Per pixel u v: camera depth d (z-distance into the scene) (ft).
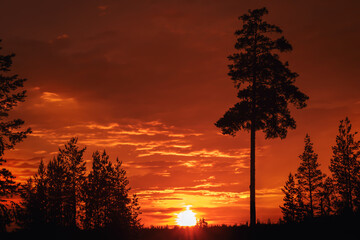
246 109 109.81
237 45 112.47
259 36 110.73
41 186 134.92
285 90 109.81
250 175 108.88
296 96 109.40
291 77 111.34
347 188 157.89
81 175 142.92
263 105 110.42
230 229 104.88
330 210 161.68
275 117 111.96
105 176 133.49
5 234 98.58
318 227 96.84
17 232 100.17
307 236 90.33
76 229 110.63
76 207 133.18
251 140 110.42
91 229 110.63
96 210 128.36
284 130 112.57
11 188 98.89
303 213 171.63
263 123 112.06
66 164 144.36
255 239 92.38
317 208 173.17
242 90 111.96
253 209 106.83
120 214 111.55
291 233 94.17
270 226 104.22
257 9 111.24
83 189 134.82
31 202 110.32
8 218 98.32
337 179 161.79
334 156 164.14
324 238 87.61
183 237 98.78
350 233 89.25
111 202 129.18
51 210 114.21
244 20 112.78
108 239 100.48
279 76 110.32
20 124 100.63
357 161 159.53
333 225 97.09
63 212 126.11
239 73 112.37
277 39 110.32
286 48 109.81
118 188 132.36
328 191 170.60
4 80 99.19
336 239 86.17
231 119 111.65
